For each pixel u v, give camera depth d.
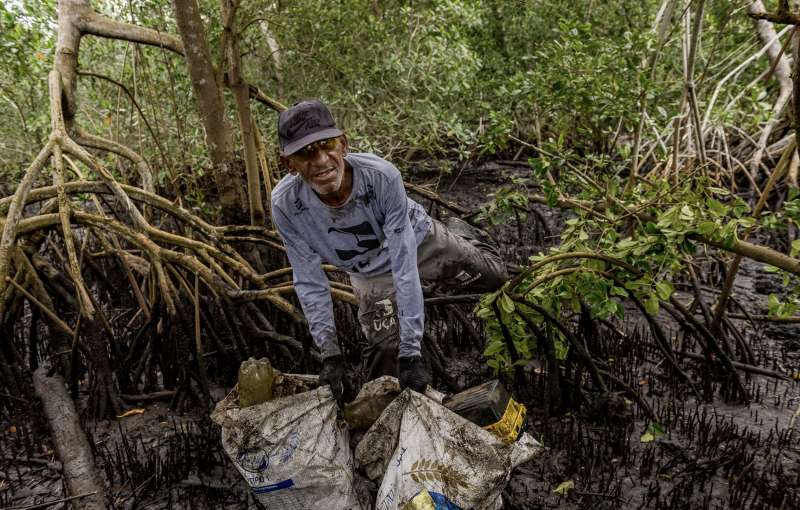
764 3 7.03
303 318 3.88
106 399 3.71
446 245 3.05
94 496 2.94
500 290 3.32
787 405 3.58
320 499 2.32
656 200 3.51
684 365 4.12
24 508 2.70
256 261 4.88
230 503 2.90
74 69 4.70
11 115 7.34
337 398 2.41
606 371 3.95
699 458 3.09
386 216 2.39
